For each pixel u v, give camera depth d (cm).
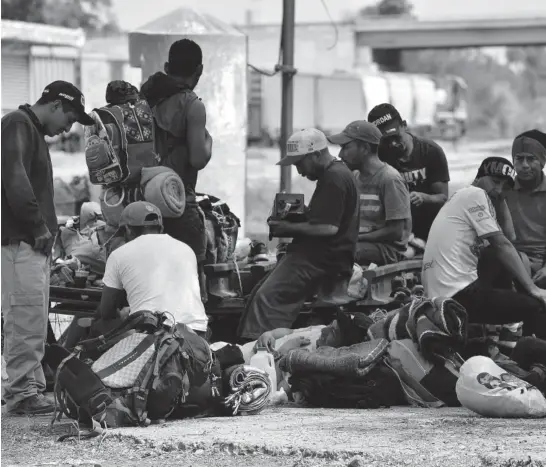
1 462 1717
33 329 2109
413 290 2727
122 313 2200
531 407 1970
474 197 2312
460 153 14512
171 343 1988
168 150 2420
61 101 2125
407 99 16150
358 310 2584
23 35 12500
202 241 2453
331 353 2186
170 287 2083
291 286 2502
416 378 2139
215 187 3412
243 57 3450
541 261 2647
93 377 1923
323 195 2494
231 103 3422
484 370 2009
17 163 2069
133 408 1947
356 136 2684
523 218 2659
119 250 2108
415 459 1662
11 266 2097
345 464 1675
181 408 2022
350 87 14575
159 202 2323
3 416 2102
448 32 19225
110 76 13425
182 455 1761
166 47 3375
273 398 2227
